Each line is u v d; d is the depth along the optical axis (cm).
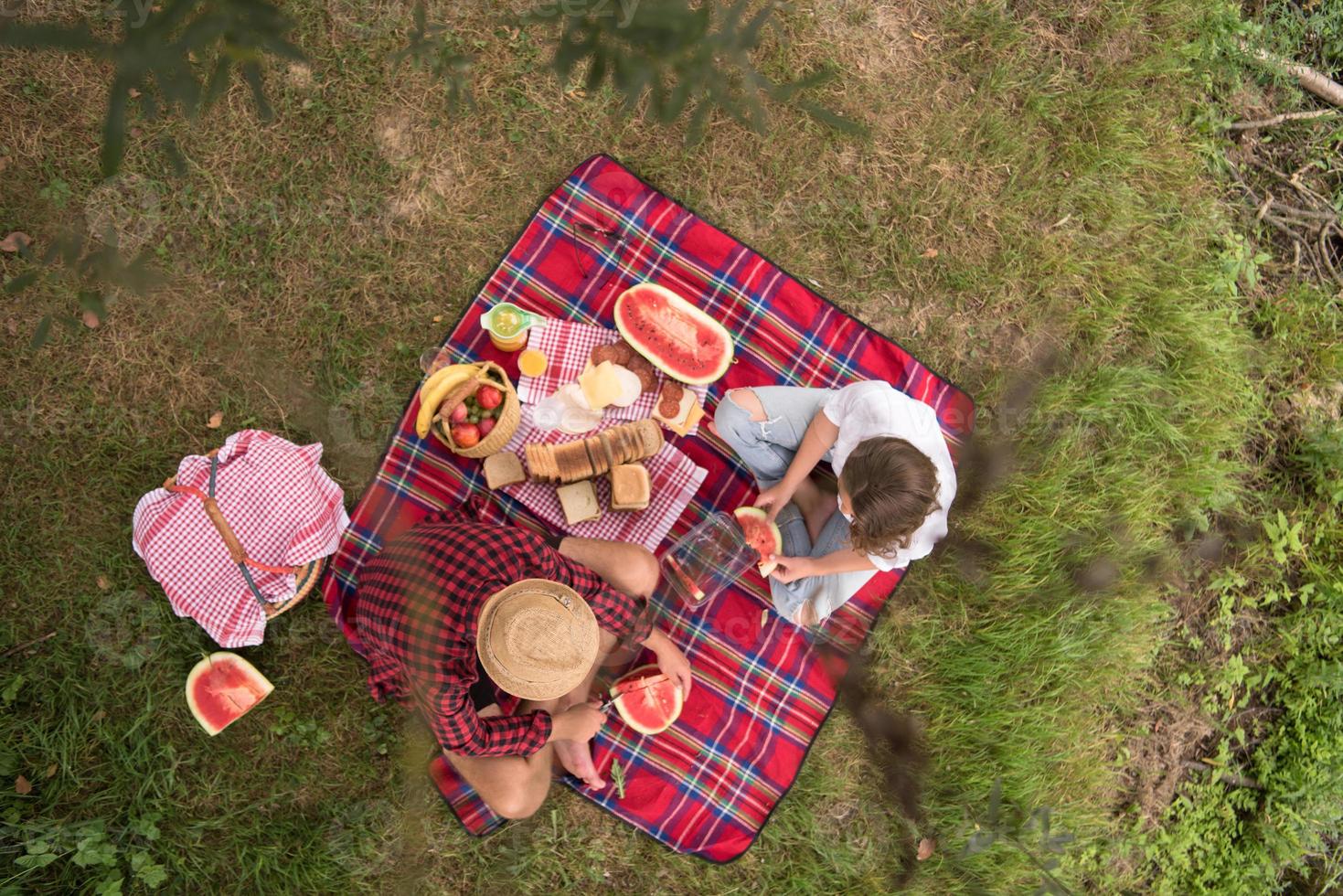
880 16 425
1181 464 415
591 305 394
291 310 384
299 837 360
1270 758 418
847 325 406
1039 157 425
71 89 375
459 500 378
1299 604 427
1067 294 423
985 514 404
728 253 404
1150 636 407
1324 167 456
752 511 365
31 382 366
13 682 349
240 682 355
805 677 390
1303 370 440
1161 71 432
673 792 378
